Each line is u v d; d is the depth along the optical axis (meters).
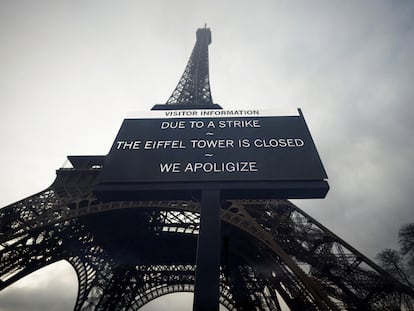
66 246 42.88
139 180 13.12
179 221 43.69
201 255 10.84
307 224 34.25
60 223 37.25
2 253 33.84
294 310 32.28
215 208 12.01
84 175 42.81
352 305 26.72
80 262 47.00
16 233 33.03
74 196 39.62
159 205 34.84
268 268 37.56
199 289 10.04
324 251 31.30
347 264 29.53
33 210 37.53
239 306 45.97
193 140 15.09
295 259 31.47
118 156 14.41
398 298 26.12
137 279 56.25
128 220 45.81
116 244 51.56
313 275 29.78
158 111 17.33
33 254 37.75
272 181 12.79
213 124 16.09
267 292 44.69
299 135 15.10
